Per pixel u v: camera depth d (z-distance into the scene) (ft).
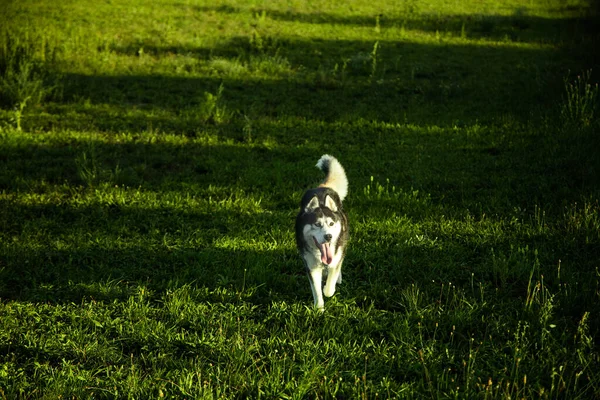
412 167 33.99
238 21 86.99
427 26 84.38
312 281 18.62
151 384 14.92
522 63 61.72
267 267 21.52
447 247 23.17
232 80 57.77
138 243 24.21
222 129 42.93
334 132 42.24
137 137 40.57
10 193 29.89
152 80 57.06
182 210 27.94
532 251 22.20
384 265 22.02
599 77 49.37
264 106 49.29
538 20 86.38
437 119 44.52
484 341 16.42
